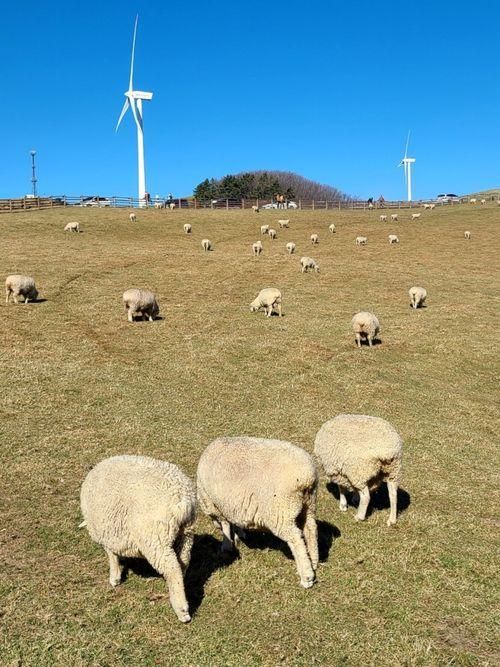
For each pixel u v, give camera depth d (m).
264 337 22.52
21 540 8.60
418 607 7.31
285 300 29.73
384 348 21.97
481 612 7.25
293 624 6.94
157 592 7.44
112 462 7.57
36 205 68.94
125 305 23.77
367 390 17.20
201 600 7.33
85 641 6.60
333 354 20.81
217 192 153.62
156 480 7.05
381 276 37.38
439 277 37.88
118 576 7.57
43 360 18.06
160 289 30.69
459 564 8.32
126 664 6.30
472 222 65.38
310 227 61.34
